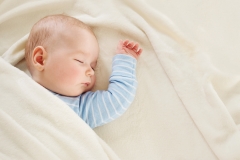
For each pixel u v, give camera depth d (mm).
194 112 976
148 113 1015
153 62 1059
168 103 1013
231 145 916
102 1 1124
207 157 954
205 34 1047
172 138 987
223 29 1052
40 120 865
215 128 948
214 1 1074
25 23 1153
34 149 809
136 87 996
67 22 975
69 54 943
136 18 1087
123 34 1101
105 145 897
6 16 1127
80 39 961
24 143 813
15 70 934
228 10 1065
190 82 1001
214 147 939
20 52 1081
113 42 1091
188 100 989
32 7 1131
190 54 1035
